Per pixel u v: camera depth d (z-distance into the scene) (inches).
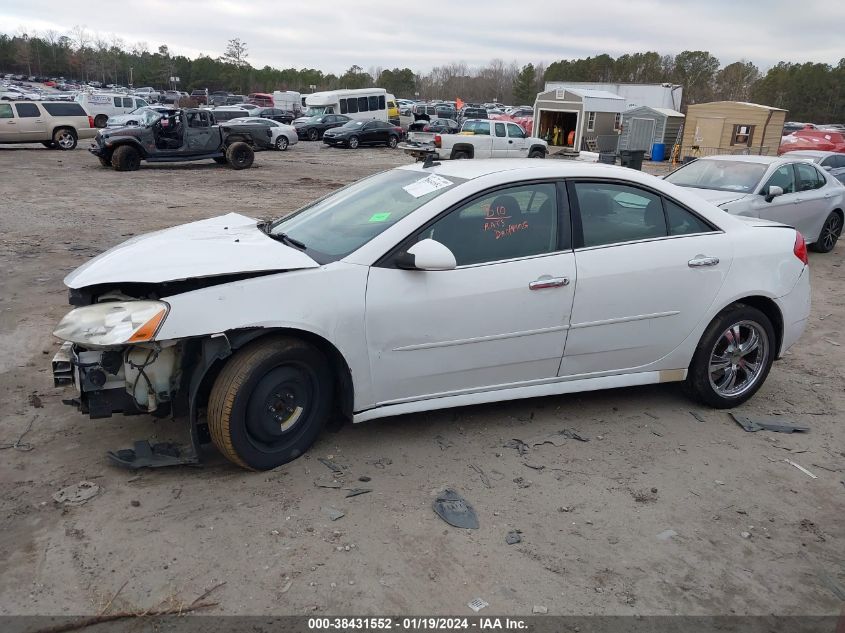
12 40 4579.2
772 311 185.6
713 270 173.0
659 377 176.4
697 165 409.4
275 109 1674.5
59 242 382.6
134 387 136.4
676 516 133.9
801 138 1364.4
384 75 4889.3
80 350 136.8
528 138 1112.2
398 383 149.3
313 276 139.4
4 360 200.1
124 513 126.8
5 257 335.0
